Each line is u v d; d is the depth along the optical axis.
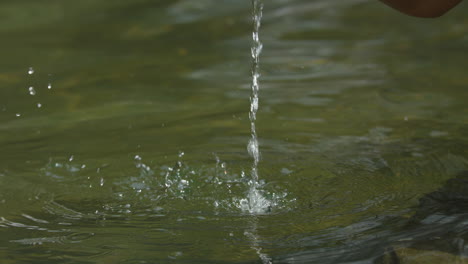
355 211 4.55
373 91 7.38
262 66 8.49
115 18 11.44
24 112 7.12
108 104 7.30
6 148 6.05
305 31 10.07
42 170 5.51
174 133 6.32
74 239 4.30
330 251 3.98
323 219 4.46
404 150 5.63
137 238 4.29
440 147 5.64
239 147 5.89
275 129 6.32
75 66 8.88
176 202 4.88
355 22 10.41
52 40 10.27
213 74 8.25
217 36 10.00
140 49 9.59
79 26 11.06
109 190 5.12
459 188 4.80
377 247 3.98
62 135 6.36
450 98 7.01
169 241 4.22
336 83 7.72
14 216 4.68
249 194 4.95
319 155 5.63
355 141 5.93
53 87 8.01
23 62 9.13
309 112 6.79
